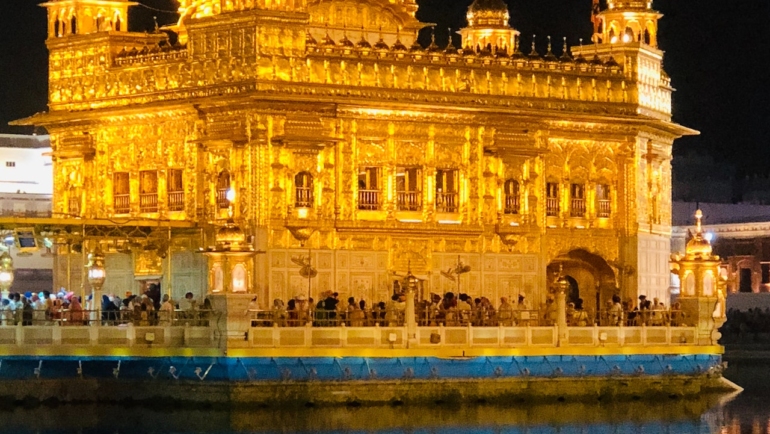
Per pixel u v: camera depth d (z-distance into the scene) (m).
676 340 59.16
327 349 52.69
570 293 66.06
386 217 58.97
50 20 64.00
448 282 60.22
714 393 60.22
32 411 52.44
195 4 61.78
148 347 52.56
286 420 50.44
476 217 60.84
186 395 52.44
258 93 56.22
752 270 97.06
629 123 64.19
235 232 51.97
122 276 61.62
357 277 58.38
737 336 84.69
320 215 57.66
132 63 60.94
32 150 83.44
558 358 56.47
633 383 57.94
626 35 65.94
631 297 64.75
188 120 59.00
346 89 58.03
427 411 53.19
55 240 58.59
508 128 61.47
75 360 53.34
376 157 58.84
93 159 62.38
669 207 68.00
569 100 62.81
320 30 62.00
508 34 72.94
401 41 63.91
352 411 52.50
